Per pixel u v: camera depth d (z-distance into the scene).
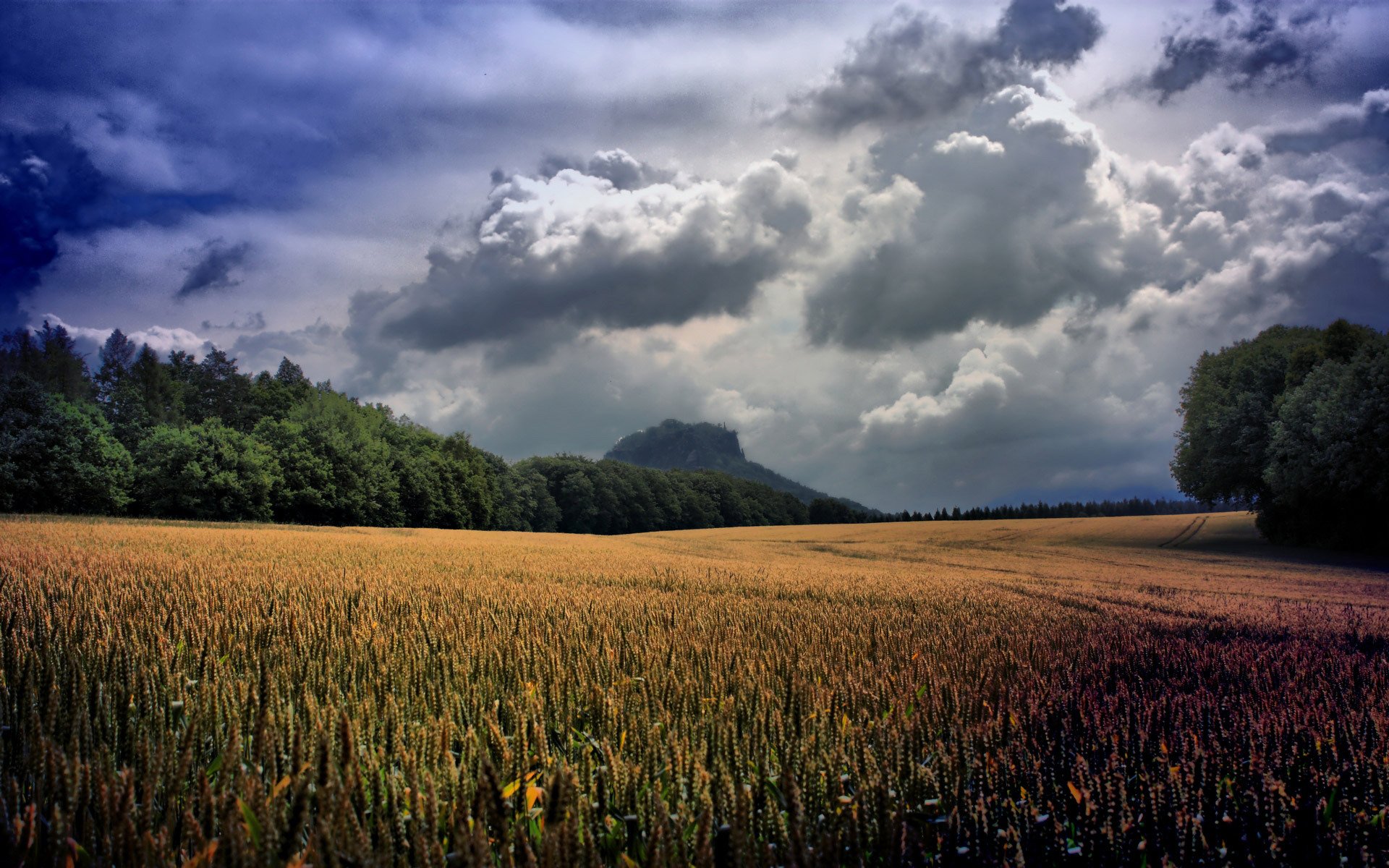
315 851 2.48
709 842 2.63
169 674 4.59
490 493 118.56
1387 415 44.75
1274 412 55.75
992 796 3.67
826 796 3.37
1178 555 49.78
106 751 3.31
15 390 54.31
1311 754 4.63
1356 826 3.64
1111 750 4.54
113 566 12.96
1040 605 15.78
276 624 7.34
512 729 4.33
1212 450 58.41
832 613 12.45
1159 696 6.75
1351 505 50.94
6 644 5.49
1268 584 27.78
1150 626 12.99
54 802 2.90
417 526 96.31
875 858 3.07
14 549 15.55
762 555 41.22
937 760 3.86
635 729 4.27
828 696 5.08
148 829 2.80
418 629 7.65
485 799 2.75
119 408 74.50
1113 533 70.44
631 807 3.27
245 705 4.08
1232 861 3.39
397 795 3.05
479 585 13.86
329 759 2.84
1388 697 6.64
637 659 6.34
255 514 67.12
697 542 60.62
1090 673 7.57
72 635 5.90
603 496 140.88
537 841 3.10
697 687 5.40
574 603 11.45
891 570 28.50
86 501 55.84
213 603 8.61
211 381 100.44
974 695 5.57
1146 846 3.40
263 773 3.54
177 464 63.19
